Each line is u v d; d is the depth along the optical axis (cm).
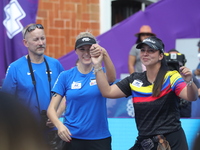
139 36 2345
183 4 2677
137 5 3142
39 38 1412
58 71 1489
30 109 286
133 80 1170
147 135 1125
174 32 2680
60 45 2808
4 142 267
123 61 2616
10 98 280
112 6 3038
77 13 2842
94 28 2889
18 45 1956
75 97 1280
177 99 1138
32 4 1983
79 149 1288
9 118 271
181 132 1139
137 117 1157
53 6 2777
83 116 1283
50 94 1419
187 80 1046
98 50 1158
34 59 1436
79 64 1329
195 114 1816
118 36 2612
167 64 1207
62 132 1215
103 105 1302
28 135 274
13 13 1956
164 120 1116
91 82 1288
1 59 1927
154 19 2664
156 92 1103
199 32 2672
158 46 1113
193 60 2672
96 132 1286
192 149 367
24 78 1397
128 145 1703
